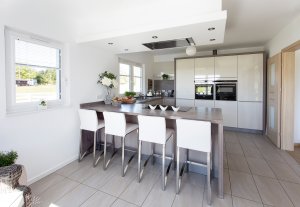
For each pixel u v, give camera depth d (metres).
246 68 4.65
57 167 2.71
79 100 3.09
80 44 3.05
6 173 1.53
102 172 2.63
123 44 3.07
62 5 2.34
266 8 2.64
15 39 2.16
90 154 3.30
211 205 1.93
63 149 2.82
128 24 2.53
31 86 2.39
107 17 2.69
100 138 3.50
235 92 4.80
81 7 2.39
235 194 2.10
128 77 5.04
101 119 3.33
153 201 2.00
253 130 4.70
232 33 3.83
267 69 4.40
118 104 3.44
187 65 5.29
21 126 2.20
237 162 2.94
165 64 6.25
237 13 2.81
